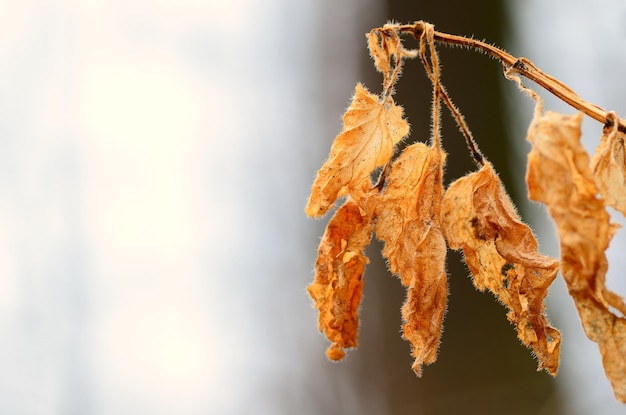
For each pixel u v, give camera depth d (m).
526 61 0.50
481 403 0.79
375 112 0.51
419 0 0.93
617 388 0.47
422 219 0.50
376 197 0.51
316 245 1.19
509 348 0.81
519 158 0.90
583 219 0.47
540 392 0.79
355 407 0.87
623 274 0.78
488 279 0.50
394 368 0.84
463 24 0.91
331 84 1.06
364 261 0.51
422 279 0.50
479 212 0.50
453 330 0.82
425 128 0.88
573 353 0.83
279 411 1.03
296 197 1.22
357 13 1.00
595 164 0.49
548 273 0.50
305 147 1.14
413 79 0.89
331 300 0.51
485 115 0.89
